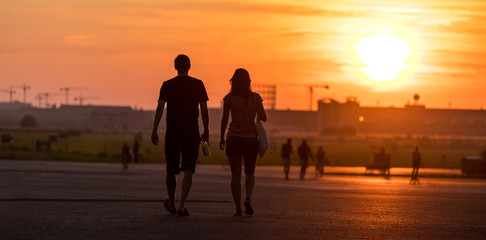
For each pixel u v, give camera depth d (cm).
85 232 1912
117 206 2659
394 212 2758
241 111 2444
